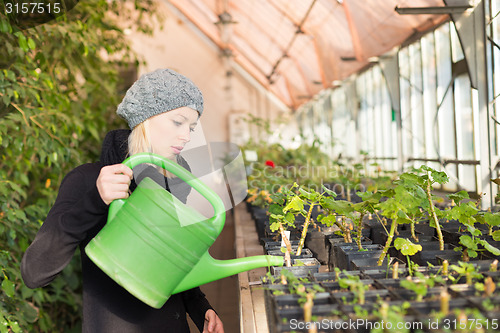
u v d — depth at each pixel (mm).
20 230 2510
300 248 1735
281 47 10766
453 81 5145
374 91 8211
